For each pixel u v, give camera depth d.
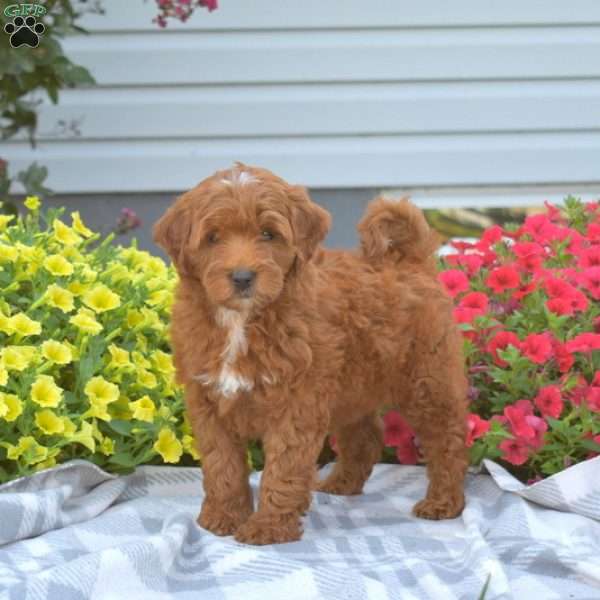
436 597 1.99
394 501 2.36
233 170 2.15
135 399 2.41
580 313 2.49
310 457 2.15
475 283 2.56
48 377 2.27
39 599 1.95
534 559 2.10
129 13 3.22
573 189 3.35
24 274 2.39
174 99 3.26
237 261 2.07
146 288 2.47
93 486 2.32
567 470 2.24
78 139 3.26
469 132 3.30
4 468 2.31
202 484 2.32
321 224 2.15
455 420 2.28
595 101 3.30
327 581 2.04
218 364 2.13
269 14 3.24
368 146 3.30
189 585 2.05
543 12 3.26
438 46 3.27
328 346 2.14
